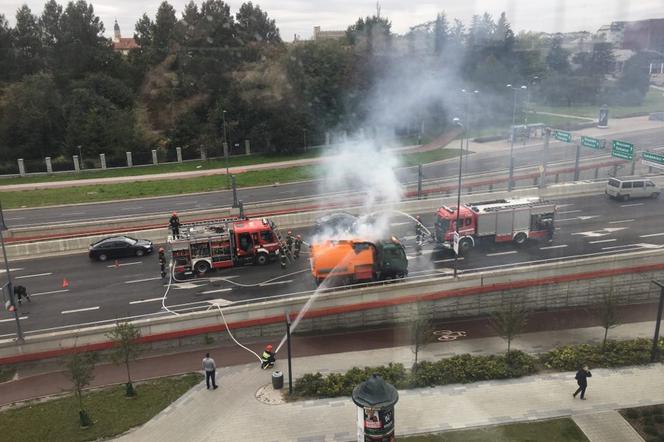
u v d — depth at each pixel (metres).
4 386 22.95
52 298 30.22
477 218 34.09
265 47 81.38
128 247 36.00
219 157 74.69
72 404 21.31
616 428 18.45
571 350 23.47
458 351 24.61
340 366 23.64
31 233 40.81
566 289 28.16
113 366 24.27
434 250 34.78
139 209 49.94
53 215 48.62
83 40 85.31
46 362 24.25
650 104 61.59
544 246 34.56
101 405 21.16
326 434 18.91
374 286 29.16
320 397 21.12
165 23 88.50
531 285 27.81
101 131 71.44
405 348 25.06
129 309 28.44
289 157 73.12
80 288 31.45
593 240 35.22
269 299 28.84
